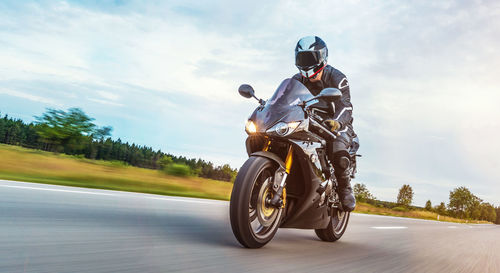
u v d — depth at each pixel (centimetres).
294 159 299
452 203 10925
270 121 282
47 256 176
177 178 923
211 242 269
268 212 279
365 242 415
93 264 171
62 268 158
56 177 707
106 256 189
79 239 223
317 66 328
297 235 402
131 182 825
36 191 436
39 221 265
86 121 810
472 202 10919
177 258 203
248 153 311
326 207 338
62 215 302
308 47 324
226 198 951
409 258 326
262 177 279
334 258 275
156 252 212
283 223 303
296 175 306
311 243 347
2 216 268
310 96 306
